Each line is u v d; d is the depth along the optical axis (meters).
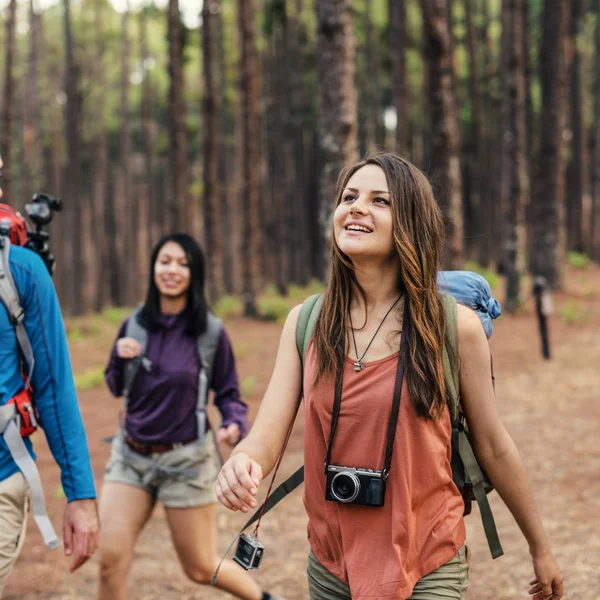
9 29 19.92
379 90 39.00
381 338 2.00
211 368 3.66
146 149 37.16
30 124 32.28
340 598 2.01
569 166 37.66
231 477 1.90
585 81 32.50
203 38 21.44
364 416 1.95
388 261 2.04
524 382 10.71
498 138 33.22
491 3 44.72
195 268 3.66
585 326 16.02
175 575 4.72
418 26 35.59
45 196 2.77
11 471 2.38
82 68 41.97
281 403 2.08
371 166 2.05
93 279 45.53
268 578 4.70
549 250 21.67
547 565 2.14
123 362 3.62
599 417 8.42
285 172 31.23
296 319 2.13
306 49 35.91
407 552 1.93
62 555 5.09
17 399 2.39
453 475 2.09
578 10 32.22
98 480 6.68
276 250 34.25
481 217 35.31
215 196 22.23
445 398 1.96
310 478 2.05
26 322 2.42
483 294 2.31
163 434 3.51
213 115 22.00
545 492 6.06
